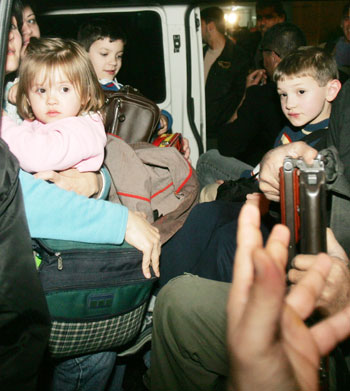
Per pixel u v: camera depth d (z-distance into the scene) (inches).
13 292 41.4
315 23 319.3
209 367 47.2
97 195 62.2
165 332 50.4
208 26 176.7
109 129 88.7
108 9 114.7
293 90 72.0
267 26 191.6
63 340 52.3
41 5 110.4
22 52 71.5
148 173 70.6
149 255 55.5
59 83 59.1
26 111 63.0
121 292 54.1
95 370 60.9
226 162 106.7
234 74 179.6
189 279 52.2
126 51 119.9
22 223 42.2
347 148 55.8
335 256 44.5
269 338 19.5
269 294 18.8
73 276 51.0
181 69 120.9
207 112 183.2
